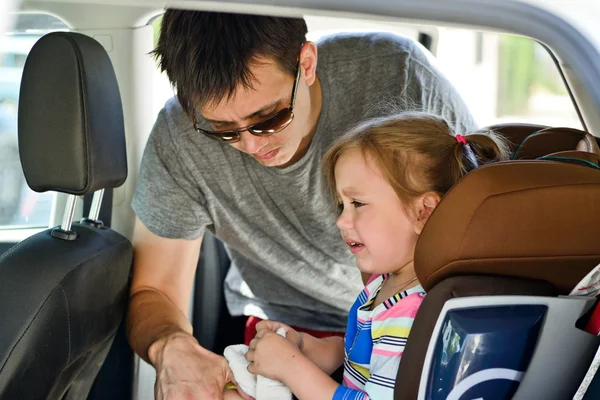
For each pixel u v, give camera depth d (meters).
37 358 1.45
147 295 1.89
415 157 1.38
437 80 1.92
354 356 1.46
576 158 1.21
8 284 1.46
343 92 1.81
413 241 1.41
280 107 1.51
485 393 1.04
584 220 1.07
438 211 1.08
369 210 1.40
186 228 1.91
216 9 1.07
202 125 1.80
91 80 1.51
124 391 2.10
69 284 1.51
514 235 1.07
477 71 6.08
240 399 1.54
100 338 1.72
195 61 1.44
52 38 1.49
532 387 1.08
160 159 1.87
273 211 1.88
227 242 1.99
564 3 1.36
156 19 2.11
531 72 6.19
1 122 1.99
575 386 1.12
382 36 1.87
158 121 1.88
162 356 1.65
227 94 1.45
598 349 1.06
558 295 1.13
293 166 1.79
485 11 1.28
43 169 1.52
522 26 1.35
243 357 1.55
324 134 1.80
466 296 1.04
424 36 2.37
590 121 1.52
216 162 1.82
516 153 1.40
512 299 1.04
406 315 1.32
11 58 1.89
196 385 1.55
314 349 1.67
